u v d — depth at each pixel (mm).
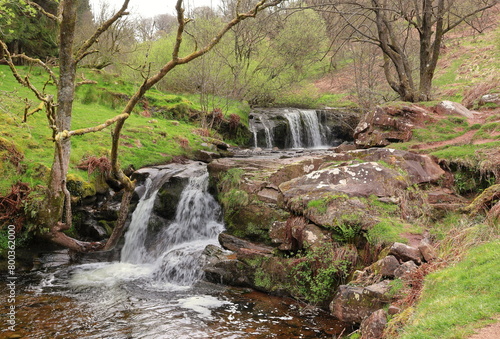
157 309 7555
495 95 12906
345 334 6340
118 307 7676
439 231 6992
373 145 11875
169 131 17109
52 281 9242
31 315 7270
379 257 6730
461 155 8898
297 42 24109
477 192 8477
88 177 12164
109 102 18688
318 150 18516
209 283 8836
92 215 11758
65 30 9219
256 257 8688
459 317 3836
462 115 11773
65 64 9484
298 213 8164
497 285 4188
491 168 8320
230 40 23953
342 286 6305
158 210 11867
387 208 7762
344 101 27016
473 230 6031
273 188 10250
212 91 21859
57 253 10617
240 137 21094
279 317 7094
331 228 7578
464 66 24500
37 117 14500
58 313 7379
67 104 9680
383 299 5715
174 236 11469
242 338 6293
